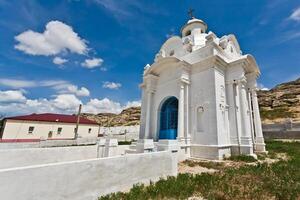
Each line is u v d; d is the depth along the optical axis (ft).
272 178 19.26
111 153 33.99
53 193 12.04
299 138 83.25
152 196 14.94
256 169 23.39
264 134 96.58
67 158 29.04
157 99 48.83
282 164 27.09
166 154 21.59
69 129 113.91
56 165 12.48
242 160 31.53
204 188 16.55
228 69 40.98
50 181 12.00
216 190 16.01
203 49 40.96
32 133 100.83
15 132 96.43
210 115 35.58
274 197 14.60
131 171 17.43
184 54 48.19
